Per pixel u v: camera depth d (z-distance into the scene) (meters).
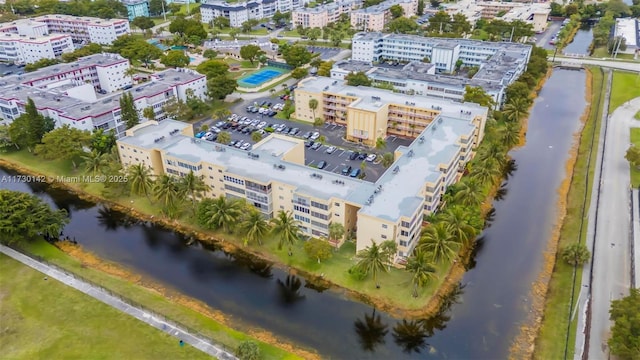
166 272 126.38
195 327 106.50
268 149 156.38
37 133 182.88
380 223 117.69
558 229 141.38
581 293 112.81
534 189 164.25
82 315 108.56
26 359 96.94
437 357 100.94
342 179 137.00
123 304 112.69
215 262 130.12
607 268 120.69
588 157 180.25
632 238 131.75
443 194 145.12
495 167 155.25
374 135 192.50
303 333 106.88
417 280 110.25
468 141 163.25
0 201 129.62
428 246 116.12
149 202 156.50
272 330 107.56
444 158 146.38
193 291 119.56
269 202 139.25
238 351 96.31
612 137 193.88
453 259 125.00
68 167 178.88
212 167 145.38
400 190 130.25
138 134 167.75
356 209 136.00
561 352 98.56
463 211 129.00
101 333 103.56
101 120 191.62
